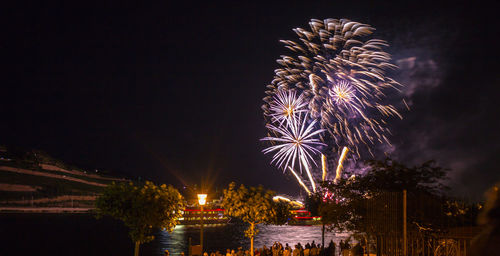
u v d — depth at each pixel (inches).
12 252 3206.2
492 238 112.4
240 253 1456.7
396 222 640.4
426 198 700.7
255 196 1413.6
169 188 1146.7
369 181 1015.0
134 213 1061.1
